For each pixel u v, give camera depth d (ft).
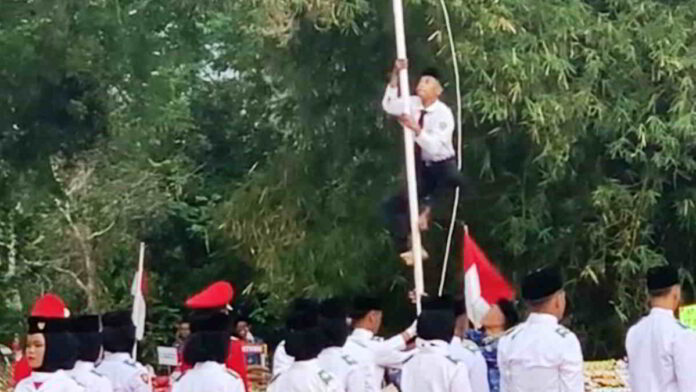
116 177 76.89
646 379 28.35
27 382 28.17
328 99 58.13
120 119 58.44
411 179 37.65
